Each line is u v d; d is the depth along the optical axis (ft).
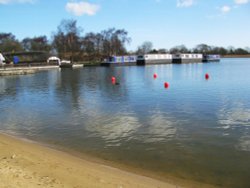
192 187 34.60
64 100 101.24
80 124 66.03
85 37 464.24
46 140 54.49
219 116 70.90
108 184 31.96
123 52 499.51
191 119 68.23
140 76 209.97
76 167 37.45
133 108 82.33
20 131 61.26
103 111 79.30
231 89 121.60
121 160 43.93
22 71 249.75
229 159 44.04
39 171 34.53
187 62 483.10
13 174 32.83
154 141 52.90
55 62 348.18
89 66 384.68
